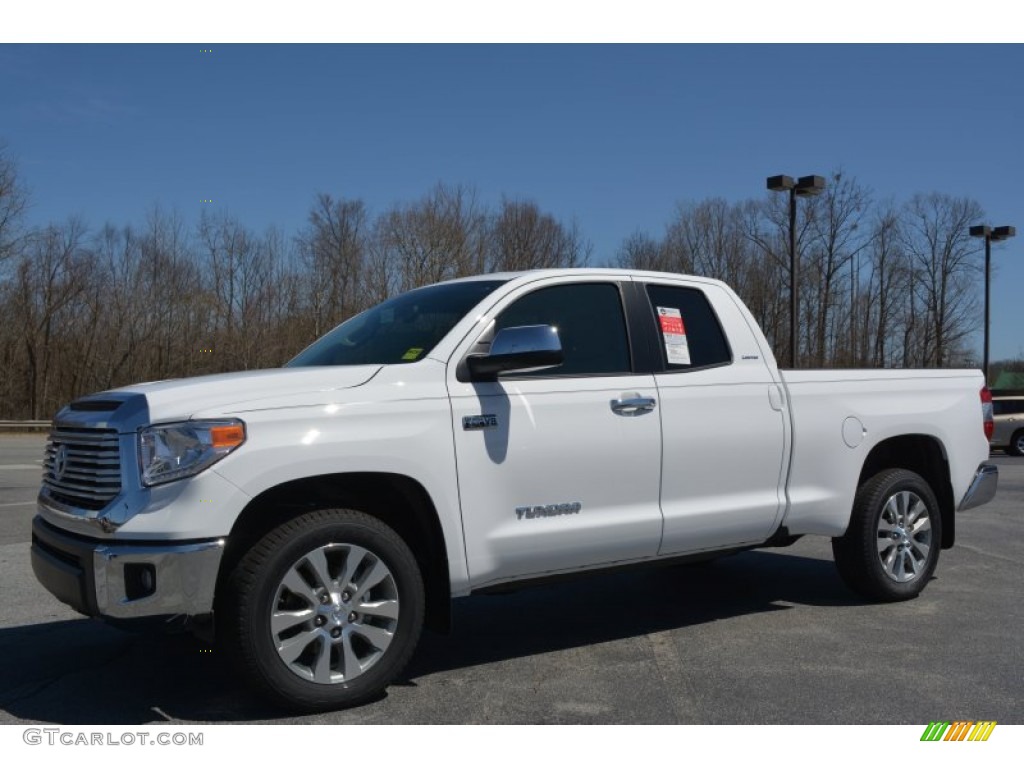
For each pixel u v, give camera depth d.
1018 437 22.88
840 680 4.41
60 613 5.75
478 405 4.34
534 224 45.28
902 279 44.78
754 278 40.19
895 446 6.23
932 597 6.16
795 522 5.46
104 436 3.87
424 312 4.79
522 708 4.04
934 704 4.08
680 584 6.65
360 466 3.97
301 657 3.97
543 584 4.62
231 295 41.03
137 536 3.64
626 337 4.95
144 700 4.15
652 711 4.00
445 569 4.22
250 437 3.77
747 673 4.53
